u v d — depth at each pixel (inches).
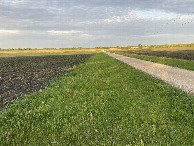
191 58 1416.1
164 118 214.4
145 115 220.5
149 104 265.4
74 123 194.5
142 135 169.9
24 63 1133.1
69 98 300.8
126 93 331.9
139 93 337.1
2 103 287.6
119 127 187.3
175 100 286.8
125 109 241.8
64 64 1024.2
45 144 156.3
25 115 221.1
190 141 162.6
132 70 651.5
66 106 253.1
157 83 432.1
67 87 379.6
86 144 156.3
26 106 260.4
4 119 213.6
